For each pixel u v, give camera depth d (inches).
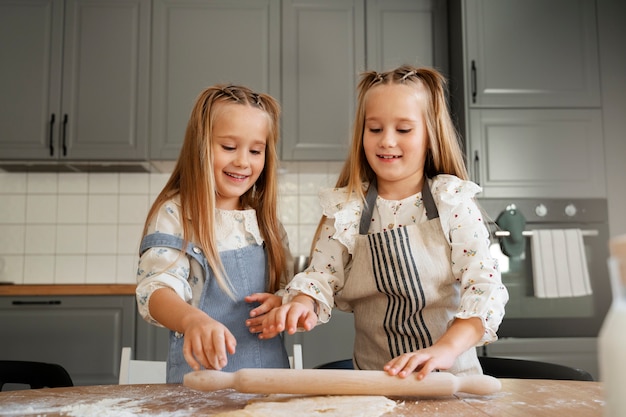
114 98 96.7
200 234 41.6
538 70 93.4
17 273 103.7
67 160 96.0
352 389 29.2
